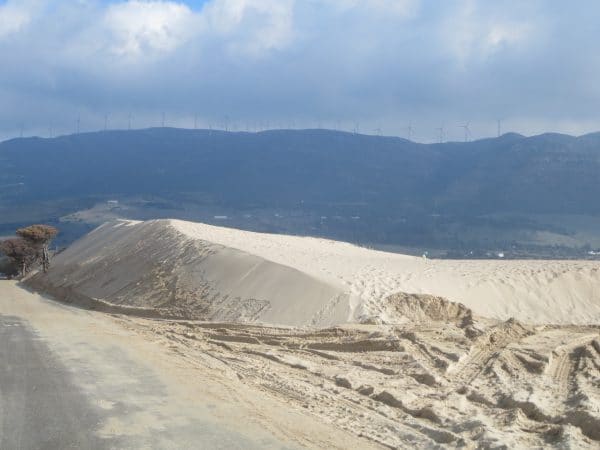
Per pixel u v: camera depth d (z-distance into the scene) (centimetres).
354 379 1320
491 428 941
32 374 1252
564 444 861
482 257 12912
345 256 3297
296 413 1033
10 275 8112
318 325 2102
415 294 2259
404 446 876
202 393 1136
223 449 812
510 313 2366
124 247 4531
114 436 852
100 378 1231
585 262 3216
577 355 1503
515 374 1345
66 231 18062
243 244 3591
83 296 3831
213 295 2670
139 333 2052
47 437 840
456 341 1703
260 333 1977
